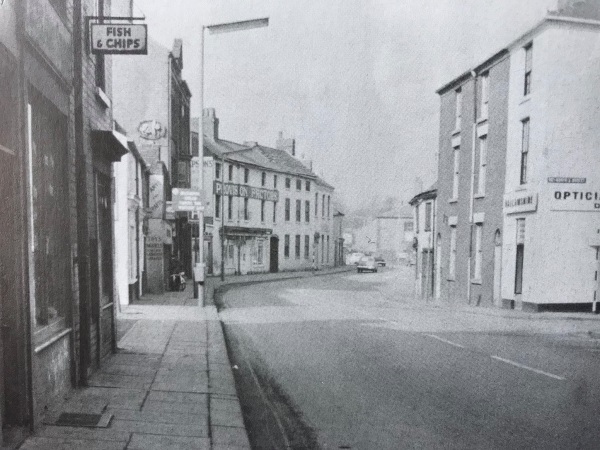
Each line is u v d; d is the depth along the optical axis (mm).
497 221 16188
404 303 18094
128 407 5352
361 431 4914
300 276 36594
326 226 48188
